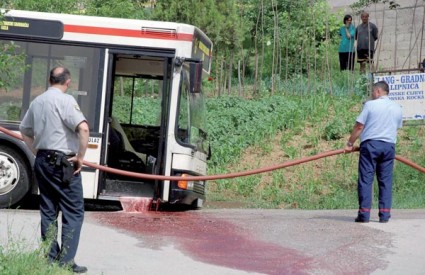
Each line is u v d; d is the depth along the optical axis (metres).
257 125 20.55
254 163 18.72
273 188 17.28
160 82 15.46
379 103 12.79
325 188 17.27
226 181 17.73
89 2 21.78
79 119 8.88
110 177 14.10
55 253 9.03
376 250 10.99
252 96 22.97
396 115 12.84
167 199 13.96
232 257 10.39
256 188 17.53
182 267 9.71
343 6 28.09
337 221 13.20
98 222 12.51
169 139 14.08
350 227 12.55
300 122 20.58
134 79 15.42
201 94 15.09
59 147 8.91
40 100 8.98
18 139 13.69
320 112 20.97
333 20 25.61
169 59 14.16
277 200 16.56
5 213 13.02
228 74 23.38
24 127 9.12
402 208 15.55
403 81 17.89
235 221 13.19
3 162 13.75
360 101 21.72
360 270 9.91
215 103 21.45
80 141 8.88
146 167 14.30
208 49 15.55
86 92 14.10
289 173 18.14
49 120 8.90
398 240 11.65
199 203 15.27
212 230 12.25
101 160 13.97
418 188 16.86
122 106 15.43
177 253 10.50
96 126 14.02
